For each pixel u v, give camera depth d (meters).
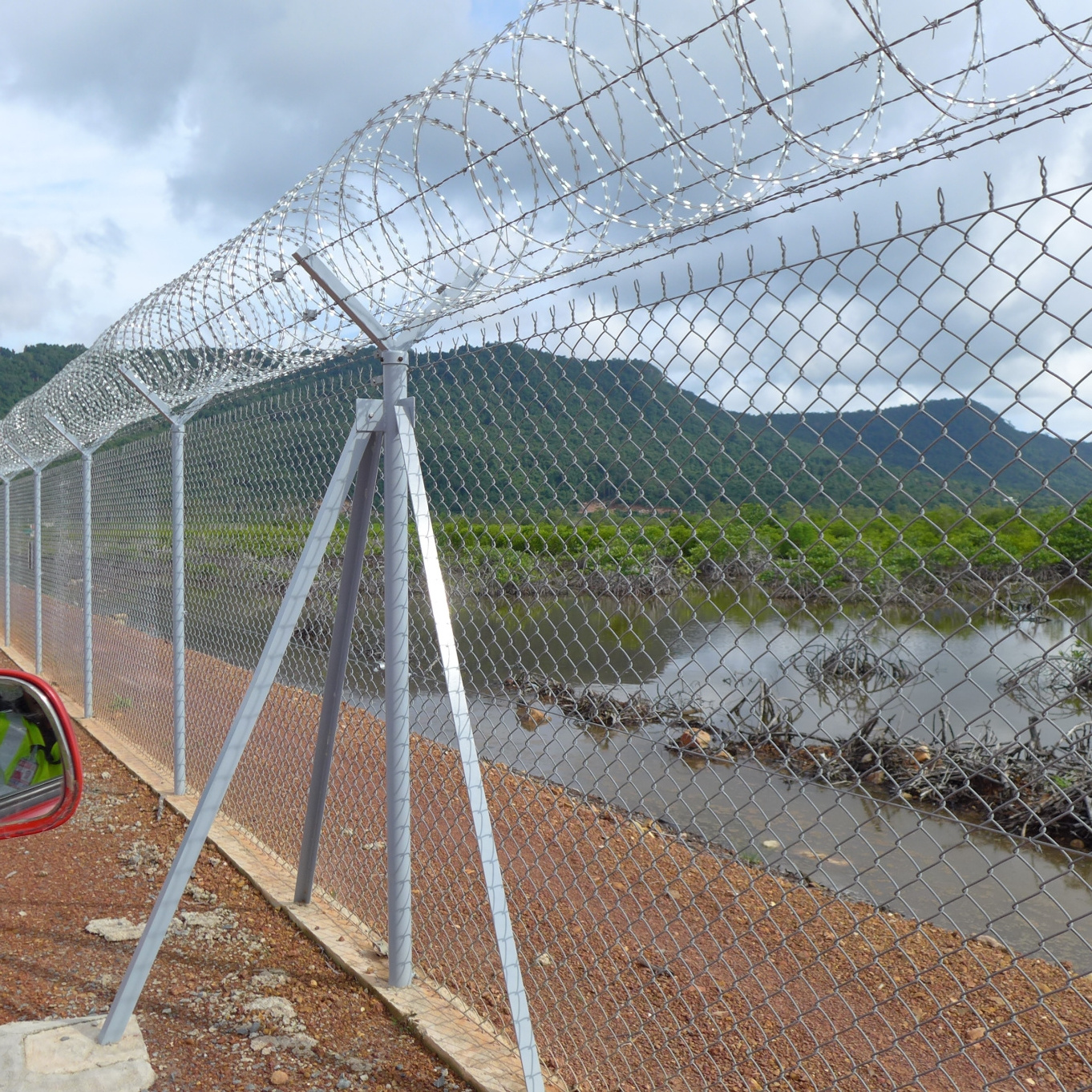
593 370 2.27
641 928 3.42
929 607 1.58
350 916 3.57
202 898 3.85
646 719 2.35
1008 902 4.55
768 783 2.07
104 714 7.31
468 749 2.50
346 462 2.91
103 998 2.97
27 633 11.29
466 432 2.76
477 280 2.67
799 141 1.77
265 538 4.30
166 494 5.71
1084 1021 2.81
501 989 2.97
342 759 4.61
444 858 3.94
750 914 3.59
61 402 7.28
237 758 2.82
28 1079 2.45
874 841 5.34
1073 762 1.58
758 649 5.09
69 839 4.63
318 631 3.99
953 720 4.11
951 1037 2.72
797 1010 2.85
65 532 9.12
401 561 2.90
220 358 3.94
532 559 2.50
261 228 3.17
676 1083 2.43
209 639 5.14
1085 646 1.39
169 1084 2.49
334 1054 2.67
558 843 2.87
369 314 2.88
